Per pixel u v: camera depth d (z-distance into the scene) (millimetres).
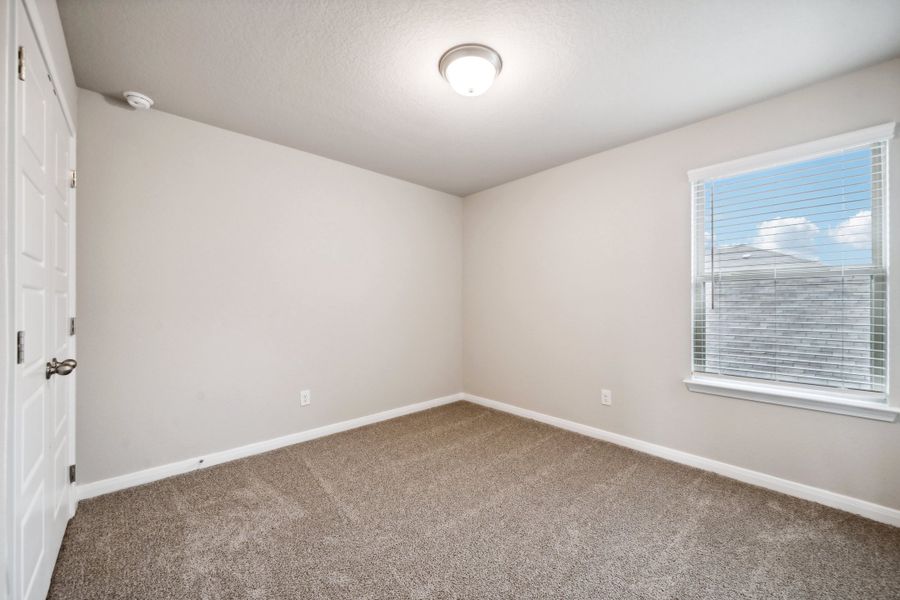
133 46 1669
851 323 1911
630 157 2729
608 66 1823
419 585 1406
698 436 2410
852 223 1906
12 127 971
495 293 3768
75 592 1355
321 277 2967
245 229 2572
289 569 1484
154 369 2215
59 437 1575
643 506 1954
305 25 1548
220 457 2455
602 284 2900
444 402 3926
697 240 2445
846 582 1431
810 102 1991
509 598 1348
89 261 2006
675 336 2512
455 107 2211
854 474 1880
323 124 2422
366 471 2355
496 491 2111
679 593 1377
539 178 3344
